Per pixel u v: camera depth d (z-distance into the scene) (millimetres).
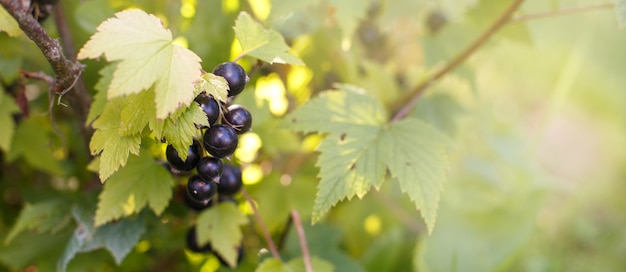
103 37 375
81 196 486
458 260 607
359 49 575
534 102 1073
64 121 536
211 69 512
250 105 468
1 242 494
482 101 663
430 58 578
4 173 555
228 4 518
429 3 597
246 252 531
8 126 479
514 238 639
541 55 962
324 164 442
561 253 888
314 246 517
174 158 403
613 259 906
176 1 514
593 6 514
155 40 379
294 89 569
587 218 1001
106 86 428
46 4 427
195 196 421
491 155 751
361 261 593
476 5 579
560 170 1119
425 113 571
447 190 665
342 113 465
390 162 447
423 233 628
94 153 399
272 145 507
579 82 1252
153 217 475
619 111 1248
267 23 478
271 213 523
